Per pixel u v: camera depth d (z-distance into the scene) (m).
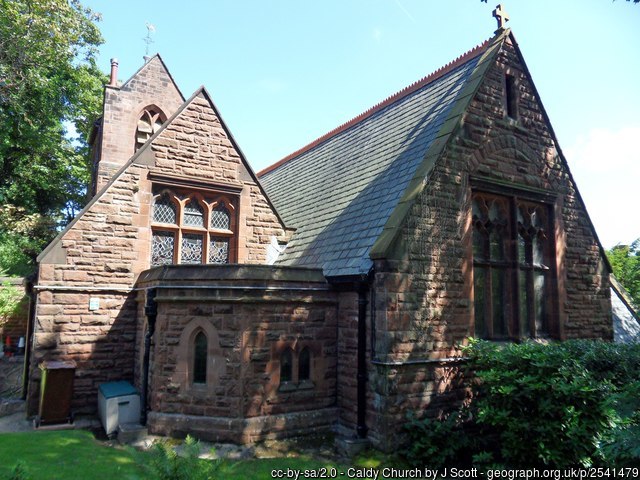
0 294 18.17
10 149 22.94
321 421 8.61
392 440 7.66
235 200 12.27
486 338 9.59
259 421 7.98
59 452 7.16
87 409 9.91
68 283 9.94
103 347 10.20
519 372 7.62
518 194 10.41
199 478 4.21
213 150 11.99
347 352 8.84
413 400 8.01
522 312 10.35
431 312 8.45
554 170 11.33
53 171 24.50
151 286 9.10
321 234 11.22
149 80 15.72
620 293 16.66
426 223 8.61
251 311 8.24
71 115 23.98
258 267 8.38
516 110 10.74
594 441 6.72
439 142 9.33
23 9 19.28
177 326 8.41
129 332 10.52
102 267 10.32
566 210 11.47
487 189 9.80
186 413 8.12
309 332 8.82
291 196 16.05
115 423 8.36
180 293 8.44
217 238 12.02
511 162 10.30
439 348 8.46
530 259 10.71
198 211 11.89
